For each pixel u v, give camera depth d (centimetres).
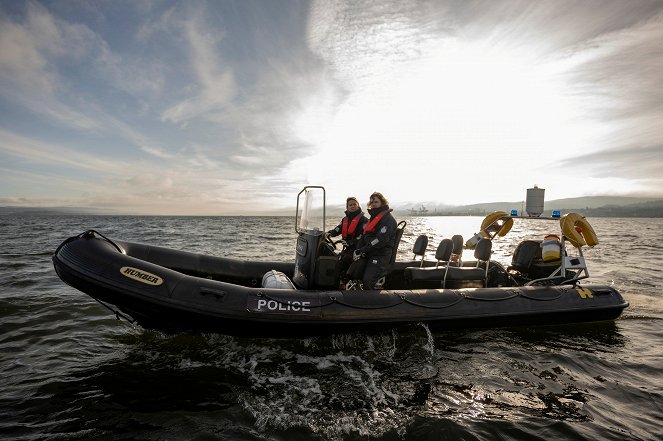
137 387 312
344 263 486
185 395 299
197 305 376
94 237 423
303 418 266
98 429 252
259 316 380
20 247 1275
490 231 568
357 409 279
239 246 1534
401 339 422
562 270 514
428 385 320
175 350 390
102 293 378
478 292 461
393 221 445
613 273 866
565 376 339
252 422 262
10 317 479
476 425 256
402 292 439
